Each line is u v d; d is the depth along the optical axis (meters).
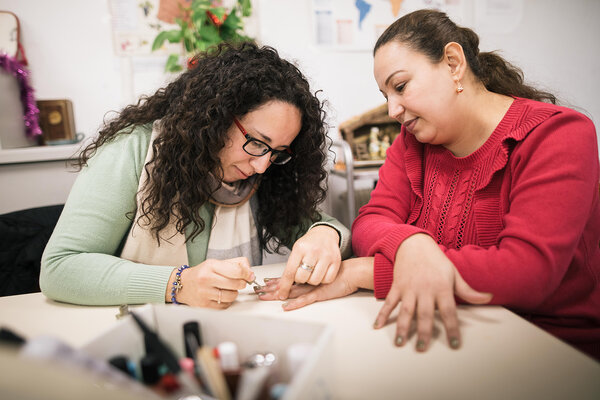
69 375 0.28
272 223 1.14
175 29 2.37
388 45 0.83
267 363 0.44
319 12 2.52
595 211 0.79
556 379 0.48
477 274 0.68
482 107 0.87
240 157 0.91
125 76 2.31
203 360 0.40
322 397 0.40
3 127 1.88
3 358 0.28
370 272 0.74
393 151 1.11
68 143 2.12
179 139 0.89
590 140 0.73
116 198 0.87
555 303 0.79
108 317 0.71
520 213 0.72
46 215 1.27
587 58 2.82
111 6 2.26
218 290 0.71
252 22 2.45
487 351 0.54
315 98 0.96
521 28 2.70
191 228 1.00
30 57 2.17
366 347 0.57
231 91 0.83
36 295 0.83
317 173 1.05
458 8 2.63
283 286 0.76
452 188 0.94
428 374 0.50
